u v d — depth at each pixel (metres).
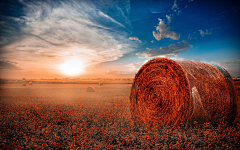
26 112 7.44
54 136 4.49
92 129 4.97
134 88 6.65
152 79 5.96
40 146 3.82
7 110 8.01
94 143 4.05
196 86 4.85
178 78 5.07
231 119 5.29
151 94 5.96
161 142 3.93
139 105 6.40
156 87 5.80
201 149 3.45
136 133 4.65
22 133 4.79
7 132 4.87
